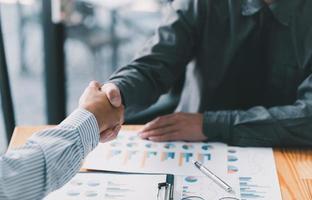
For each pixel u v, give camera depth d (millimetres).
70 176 823
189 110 1429
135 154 1067
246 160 1055
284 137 1125
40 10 2143
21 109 2338
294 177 990
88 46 2564
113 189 931
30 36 2533
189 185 952
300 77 1285
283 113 1149
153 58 1255
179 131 1136
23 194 739
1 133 2012
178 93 1539
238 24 1288
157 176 974
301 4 1238
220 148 1110
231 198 908
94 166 1013
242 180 972
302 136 1128
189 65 1400
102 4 2484
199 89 1384
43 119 2283
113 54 2615
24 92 2457
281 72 1310
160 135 1133
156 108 1501
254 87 1366
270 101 1366
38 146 782
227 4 1288
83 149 848
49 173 767
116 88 1072
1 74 1928
